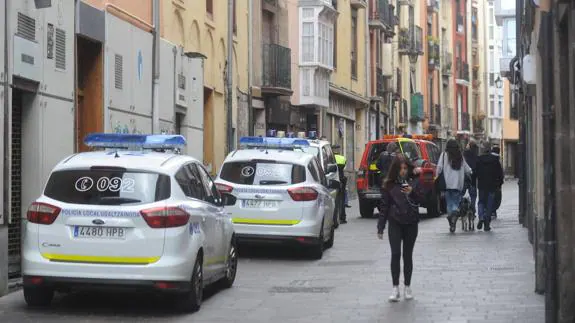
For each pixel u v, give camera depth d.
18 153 22.19
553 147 15.46
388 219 20.00
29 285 17.52
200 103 39.12
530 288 21.27
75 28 25.14
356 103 71.31
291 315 18.23
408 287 20.00
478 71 123.12
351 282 22.86
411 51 88.19
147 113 32.06
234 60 45.41
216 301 19.94
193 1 38.50
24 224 22.25
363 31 72.56
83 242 17.34
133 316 17.92
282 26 54.22
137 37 30.94
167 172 18.03
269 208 26.88
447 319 17.53
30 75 21.81
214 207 20.31
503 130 137.88
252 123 48.50
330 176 38.06
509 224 39.69
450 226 35.16
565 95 15.20
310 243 26.97
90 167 17.88
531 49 25.33
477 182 37.16
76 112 25.36
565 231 15.29
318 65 56.88
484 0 126.25
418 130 93.25
